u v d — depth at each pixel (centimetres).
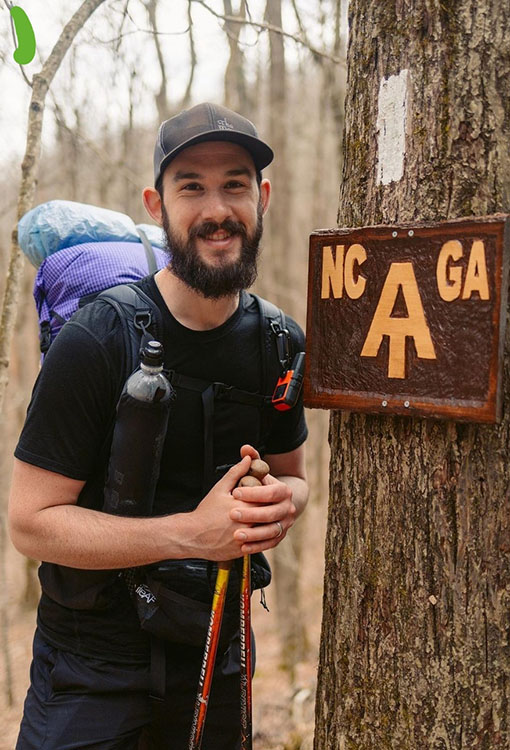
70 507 181
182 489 195
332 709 180
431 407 152
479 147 151
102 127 723
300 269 1055
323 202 947
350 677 174
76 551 177
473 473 152
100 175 764
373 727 169
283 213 833
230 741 214
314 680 629
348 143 175
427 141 156
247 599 186
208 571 189
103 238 245
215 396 193
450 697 156
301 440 226
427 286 152
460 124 152
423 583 159
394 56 161
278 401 194
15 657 773
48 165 759
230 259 189
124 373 180
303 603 869
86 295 212
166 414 173
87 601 187
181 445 191
